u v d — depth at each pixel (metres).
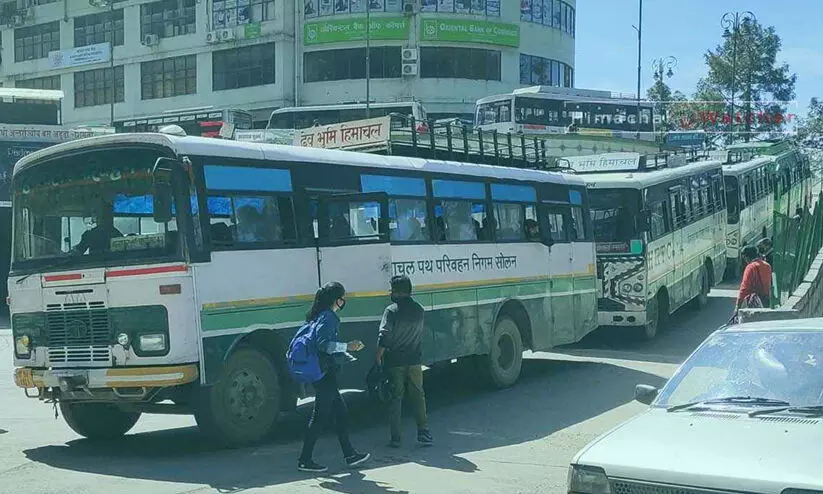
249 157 9.80
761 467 4.85
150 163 9.19
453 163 12.75
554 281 14.67
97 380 9.08
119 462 8.91
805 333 6.34
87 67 63.00
